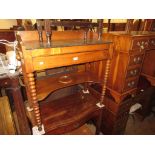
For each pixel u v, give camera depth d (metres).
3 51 1.69
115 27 2.42
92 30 1.56
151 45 1.65
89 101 1.75
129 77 1.57
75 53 1.11
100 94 1.82
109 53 1.35
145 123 2.41
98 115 1.71
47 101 1.79
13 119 1.32
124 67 1.46
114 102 1.69
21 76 1.26
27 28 1.49
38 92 1.30
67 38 1.38
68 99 1.77
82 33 1.46
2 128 1.20
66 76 1.67
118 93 1.61
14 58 0.99
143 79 2.18
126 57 1.41
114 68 1.58
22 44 0.89
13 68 0.98
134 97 1.86
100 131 2.09
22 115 1.13
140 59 1.57
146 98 2.24
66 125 1.39
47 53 0.96
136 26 2.23
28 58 0.90
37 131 1.24
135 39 1.36
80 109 1.60
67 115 1.49
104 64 1.64
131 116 2.53
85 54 1.18
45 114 1.49
